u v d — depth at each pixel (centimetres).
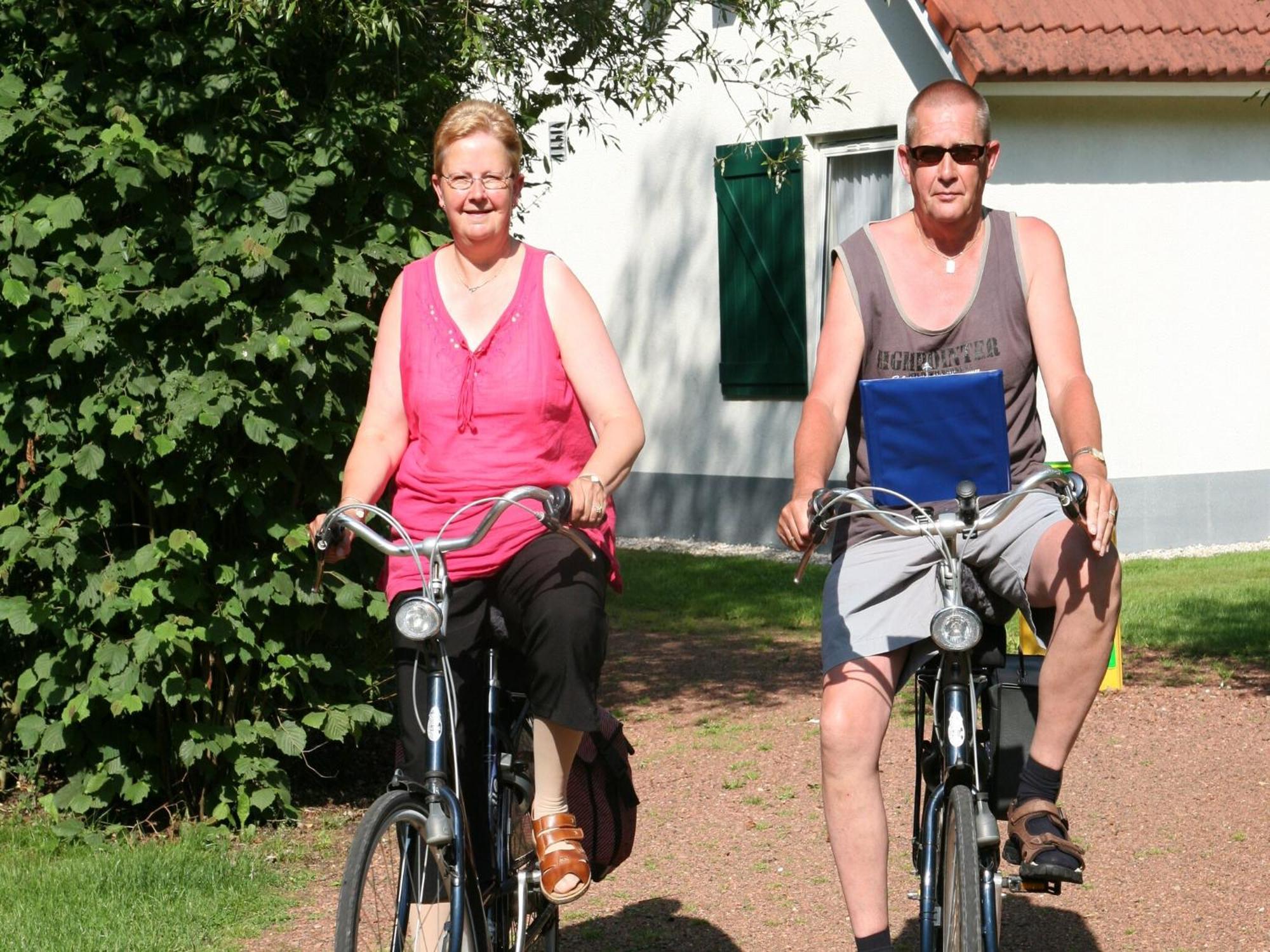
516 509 345
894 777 657
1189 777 643
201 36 564
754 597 1155
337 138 568
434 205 608
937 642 314
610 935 481
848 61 1330
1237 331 1362
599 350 355
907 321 362
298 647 595
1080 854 338
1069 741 345
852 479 380
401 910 321
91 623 571
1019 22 1222
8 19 552
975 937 303
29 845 566
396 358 366
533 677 342
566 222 1648
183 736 575
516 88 716
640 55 770
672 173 1527
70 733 577
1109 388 1311
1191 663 867
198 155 567
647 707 812
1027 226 367
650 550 1470
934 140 352
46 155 559
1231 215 1353
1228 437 1365
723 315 1478
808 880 529
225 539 587
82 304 537
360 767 675
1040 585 342
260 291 567
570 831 352
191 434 551
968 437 340
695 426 1531
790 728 751
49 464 576
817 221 1389
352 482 353
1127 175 1305
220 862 541
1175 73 1233
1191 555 1313
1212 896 499
